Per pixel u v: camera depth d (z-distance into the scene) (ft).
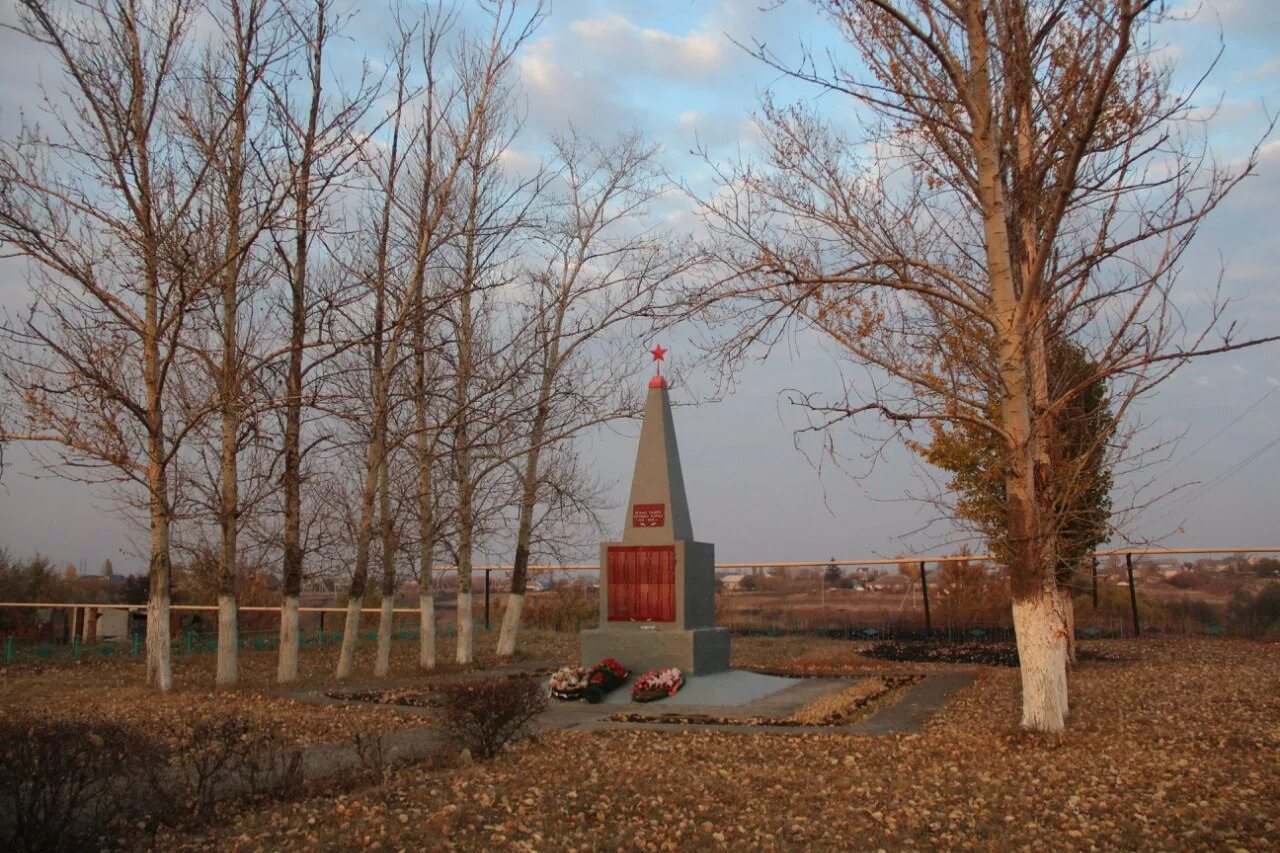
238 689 56.70
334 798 28.91
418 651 86.43
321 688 57.93
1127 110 36.42
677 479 63.93
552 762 34.24
